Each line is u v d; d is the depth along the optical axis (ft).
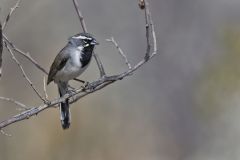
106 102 61.36
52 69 33.60
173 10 70.13
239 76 57.77
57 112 50.72
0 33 24.99
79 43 33.14
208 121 58.95
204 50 66.95
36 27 64.28
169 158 61.00
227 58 58.59
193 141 60.85
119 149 55.16
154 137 61.57
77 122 52.13
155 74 67.05
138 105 64.59
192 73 65.16
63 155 50.29
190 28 69.51
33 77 58.03
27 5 62.85
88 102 56.95
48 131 50.11
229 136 58.18
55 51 65.16
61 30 69.05
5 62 56.13
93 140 52.31
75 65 33.19
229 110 57.88
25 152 49.29
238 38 58.70
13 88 55.98
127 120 61.11
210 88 58.54
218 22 68.90
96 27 73.36
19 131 50.01
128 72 27.66
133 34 72.28
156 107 64.49
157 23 69.41
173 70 66.69
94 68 64.23
